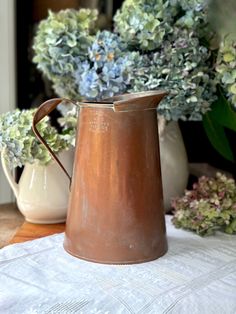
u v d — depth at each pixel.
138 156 0.67
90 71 0.83
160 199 0.70
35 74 1.08
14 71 1.05
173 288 0.60
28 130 0.77
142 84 0.80
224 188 0.83
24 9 1.05
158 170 0.70
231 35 0.81
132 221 0.67
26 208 0.84
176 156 0.91
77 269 0.65
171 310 0.55
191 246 0.74
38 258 0.68
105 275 0.63
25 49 1.06
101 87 0.83
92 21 0.93
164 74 0.80
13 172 0.95
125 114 0.66
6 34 1.03
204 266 0.67
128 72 0.80
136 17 0.81
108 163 0.67
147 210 0.68
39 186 0.82
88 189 0.68
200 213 0.80
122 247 0.67
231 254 0.71
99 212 0.67
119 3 1.11
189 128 1.11
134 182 0.67
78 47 0.87
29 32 1.06
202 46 0.82
